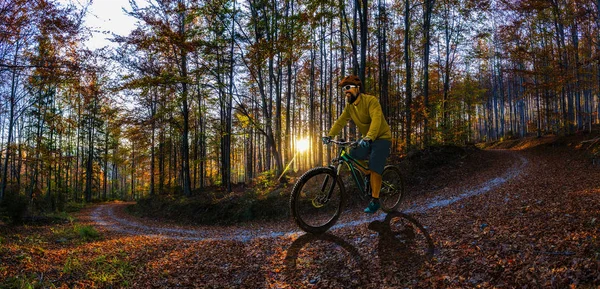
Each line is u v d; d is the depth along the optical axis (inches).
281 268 124.3
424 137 627.8
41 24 279.1
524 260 98.0
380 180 156.8
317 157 1407.5
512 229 127.2
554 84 792.3
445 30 878.4
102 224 527.8
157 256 173.2
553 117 1039.6
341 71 998.4
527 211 155.9
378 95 665.0
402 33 803.4
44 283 130.6
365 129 157.4
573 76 776.3
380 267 114.0
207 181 1336.1
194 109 789.9
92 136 1338.6
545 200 183.3
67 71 311.7
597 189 215.8
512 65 1277.1
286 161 900.0
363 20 463.5
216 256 150.6
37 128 852.6
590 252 92.3
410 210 202.7
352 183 412.2
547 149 874.8
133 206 902.4
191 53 548.7
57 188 1006.4
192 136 971.9
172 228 476.1
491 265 99.8
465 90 911.7
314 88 1187.3
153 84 558.6
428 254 118.3
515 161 646.5
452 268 103.7
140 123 707.4
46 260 173.9
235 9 536.7
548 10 738.2
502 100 1589.6
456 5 730.8
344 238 148.0
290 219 436.5
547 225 125.2
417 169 502.0
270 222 452.1
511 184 326.6
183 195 786.8
